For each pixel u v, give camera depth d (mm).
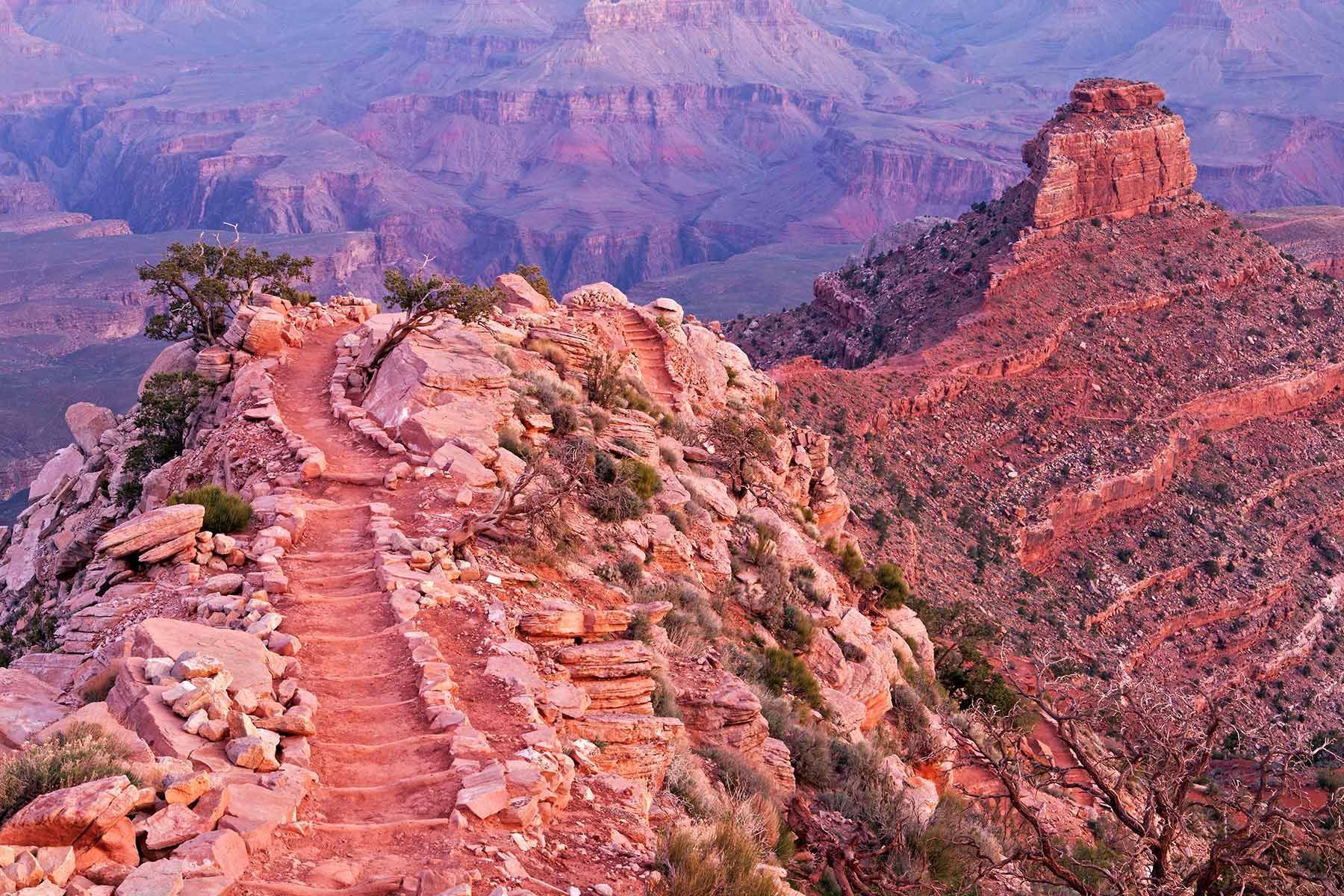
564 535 26094
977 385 132875
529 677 16531
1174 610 114125
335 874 10875
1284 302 155500
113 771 10891
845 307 163250
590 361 46156
